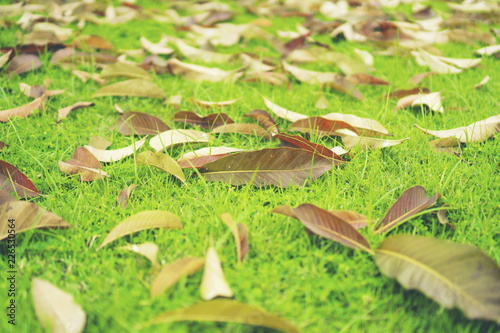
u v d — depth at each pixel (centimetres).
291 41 143
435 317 74
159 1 210
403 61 142
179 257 80
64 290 76
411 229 84
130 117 100
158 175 92
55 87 116
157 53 138
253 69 128
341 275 78
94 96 108
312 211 79
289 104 111
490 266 72
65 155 97
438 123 106
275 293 76
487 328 73
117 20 170
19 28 154
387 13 185
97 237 82
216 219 84
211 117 102
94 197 88
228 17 179
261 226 83
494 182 91
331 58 131
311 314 74
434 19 179
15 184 87
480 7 186
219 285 74
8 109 105
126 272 78
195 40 153
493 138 100
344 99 116
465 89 116
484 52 141
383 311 75
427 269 74
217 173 90
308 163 89
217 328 73
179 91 116
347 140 98
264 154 88
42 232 82
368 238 81
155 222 82
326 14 197
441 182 90
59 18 161
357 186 90
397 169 95
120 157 94
